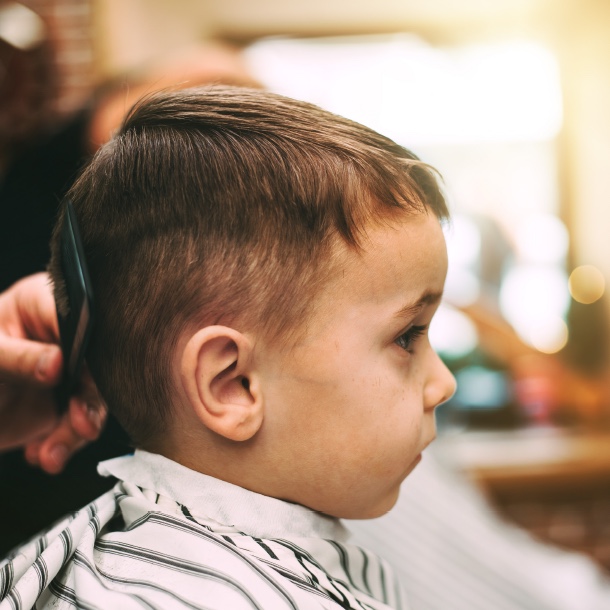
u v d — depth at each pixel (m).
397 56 2.06
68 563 0.50
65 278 0.57
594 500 1.78
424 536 0.94
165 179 0.52
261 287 0.50
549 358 1.98
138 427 0.55
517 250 2.04
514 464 1.75
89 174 0.57
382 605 0.55
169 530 0.50
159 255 0.51
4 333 0.72
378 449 0.53
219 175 0.51
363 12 2.00
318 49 2.07
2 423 0.71
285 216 0.51
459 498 1.11
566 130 2.05
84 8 1.85
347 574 0.57
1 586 0.48
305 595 0.48
